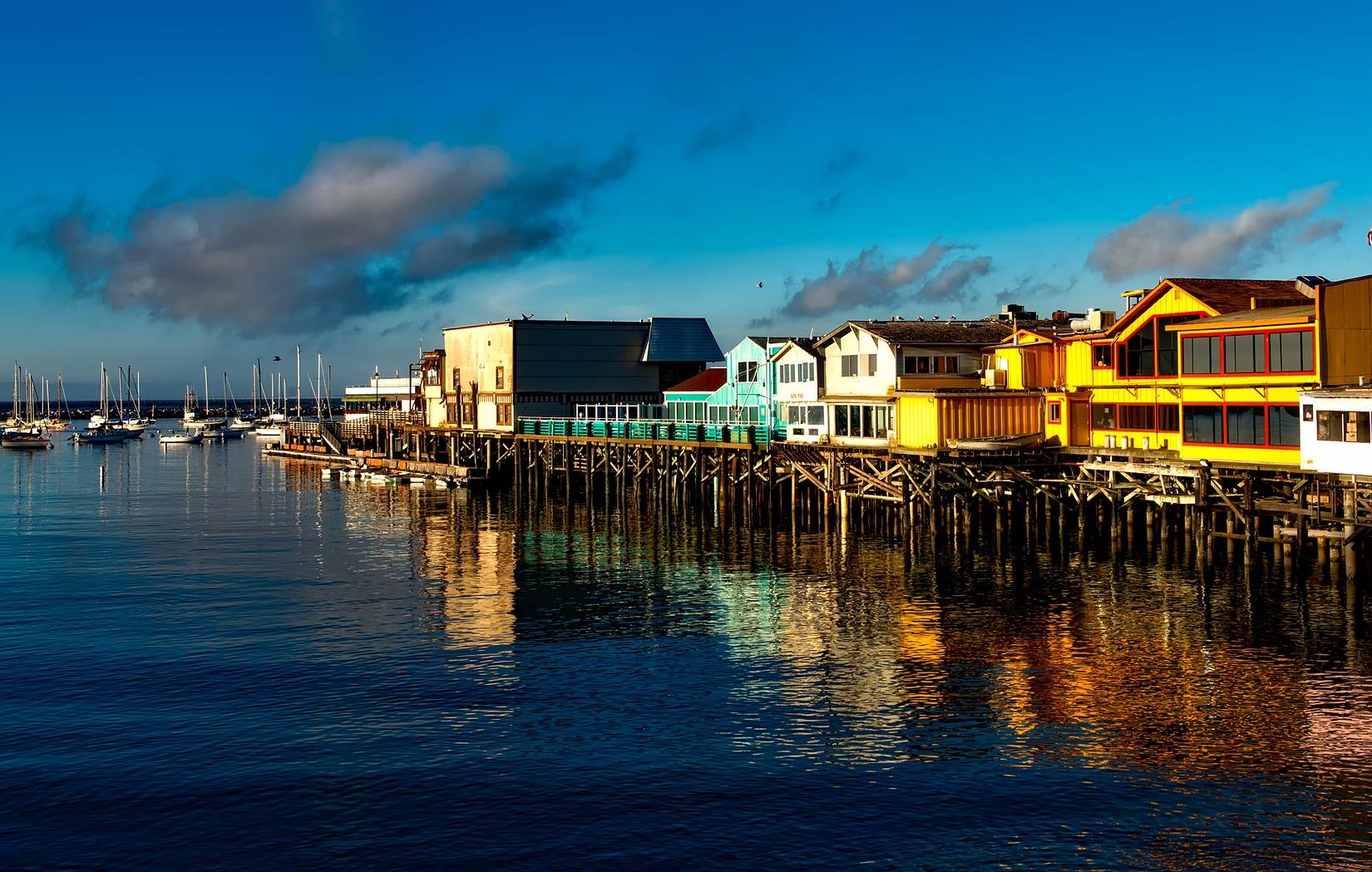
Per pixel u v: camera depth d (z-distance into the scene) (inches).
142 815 950.4
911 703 1201.4
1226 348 1813.5
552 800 967.6
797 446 2532.0
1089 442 2174.0
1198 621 1488.7
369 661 1407.5
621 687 1279.5
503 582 1942.7
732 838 893.2
